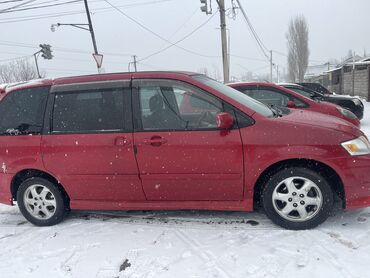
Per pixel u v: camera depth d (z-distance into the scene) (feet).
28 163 14.66
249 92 24.06
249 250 11.76
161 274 10.93
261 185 13.03
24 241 14.06
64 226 15.07
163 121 13.23
